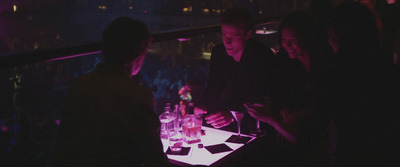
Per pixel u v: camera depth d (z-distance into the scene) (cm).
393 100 114
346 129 119
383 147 115
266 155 185
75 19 1923
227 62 216
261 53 205
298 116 169
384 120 115
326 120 124
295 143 138
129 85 118
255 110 154
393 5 233
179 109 197
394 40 235
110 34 121
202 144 167
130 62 125
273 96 204
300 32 175
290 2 1344
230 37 183
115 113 113
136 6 1912
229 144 173
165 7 1866
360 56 117
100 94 115
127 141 115
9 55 111
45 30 1798
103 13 1948
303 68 201
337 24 122
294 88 206
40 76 978
